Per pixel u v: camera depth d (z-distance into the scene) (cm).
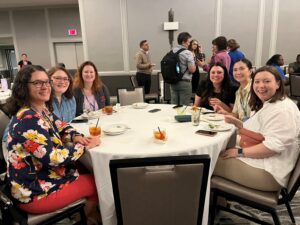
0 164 162
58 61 815
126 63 534
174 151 129
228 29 507
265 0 488
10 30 780
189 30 512
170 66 348
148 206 102
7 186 132
